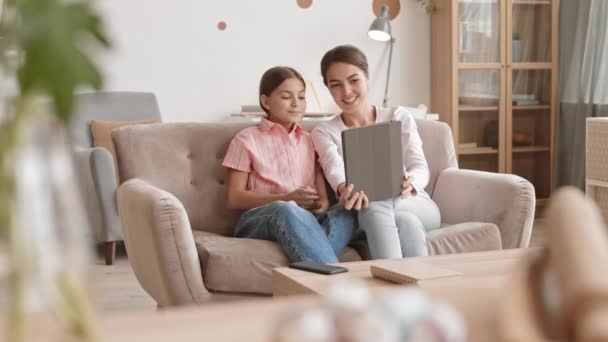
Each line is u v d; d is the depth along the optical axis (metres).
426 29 5.48
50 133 0.50
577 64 5.11
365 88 2.73
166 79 5.12
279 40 5.29
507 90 5.33
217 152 2.72
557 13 5.31
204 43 5.16
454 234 2.49
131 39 5.05
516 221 2.56
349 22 5.38
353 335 0.60
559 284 0.69
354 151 2.39
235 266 2.23
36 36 0.39
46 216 0.50
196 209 2.66
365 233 2.51
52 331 0.63
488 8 5.26
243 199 2.55
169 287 2.19
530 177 5.42
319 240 2.29
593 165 4.12
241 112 5.07
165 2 5.09
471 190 2.71
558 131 5.32
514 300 0.80
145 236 2.23
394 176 2.51
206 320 0.83
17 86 0.43
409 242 2.42
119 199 2.52
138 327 0.81
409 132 2.76
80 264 0.54
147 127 2.69
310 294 1.64
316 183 2.70
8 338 0.51
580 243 0.69
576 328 0.65
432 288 1.06
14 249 0.49
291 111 2.67
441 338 0.63
